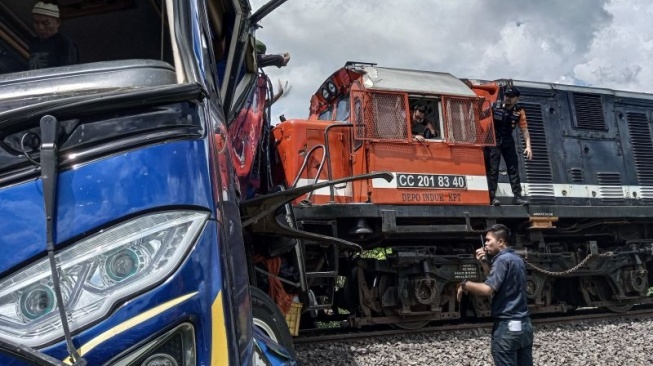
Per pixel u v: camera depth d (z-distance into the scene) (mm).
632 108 10742
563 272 9062
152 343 1682
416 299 7828
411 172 7852
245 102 4363
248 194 4539
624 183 10188
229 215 2123
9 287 1650
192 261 1789
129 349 1651
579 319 8969
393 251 7977
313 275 6781
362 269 8070
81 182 1753
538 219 8641
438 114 8266
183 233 1812
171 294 1726
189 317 1740
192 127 1939
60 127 1769
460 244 8797
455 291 8414
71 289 1674
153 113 1881
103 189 1765
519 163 9344
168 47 3746
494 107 8648
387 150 7785
